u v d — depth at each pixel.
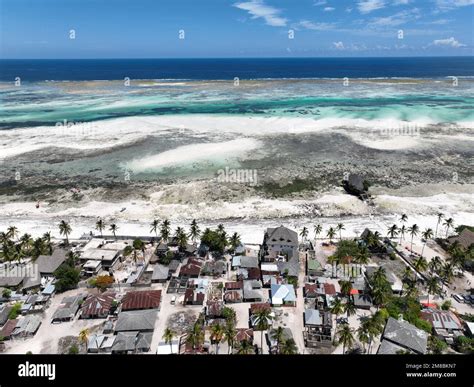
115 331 49.41
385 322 50.25
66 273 60.34
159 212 88.12
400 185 101.69
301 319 52.81
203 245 70.94
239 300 56.50
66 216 86.69
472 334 48.81
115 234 77.62
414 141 135.12
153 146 131.38
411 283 57.25
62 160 119.12
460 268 65.00
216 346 47.34
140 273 63.62
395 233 72.50
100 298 54.88
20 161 118.06
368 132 145.62
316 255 69.88
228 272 64.62
